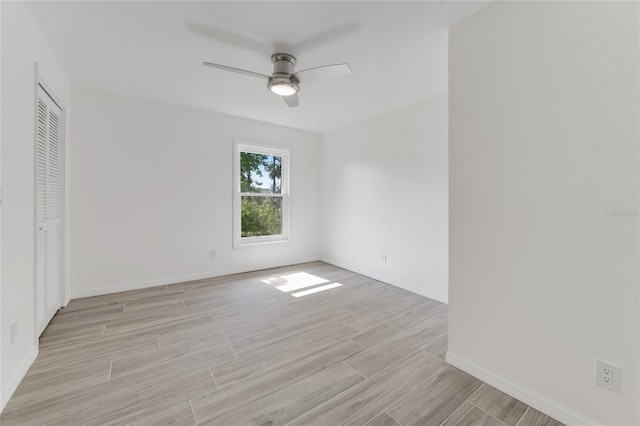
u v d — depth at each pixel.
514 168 1.54
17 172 1.61
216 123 3.78
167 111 3.42
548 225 1.42
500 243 1.61
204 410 1.42
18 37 1.62
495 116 1.62
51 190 2.39
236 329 2.32
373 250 3.86
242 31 1.96
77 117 2.89
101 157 3.04
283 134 4.41
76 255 2.93
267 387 1.60
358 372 1.76
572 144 1.34
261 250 4.27
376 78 2.66
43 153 2.17
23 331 1.68
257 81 2.77
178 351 1.97
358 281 3.71
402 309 2.78
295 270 4.24
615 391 1.23
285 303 2.91
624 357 1.21
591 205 1.29
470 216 1.74
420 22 1.83
